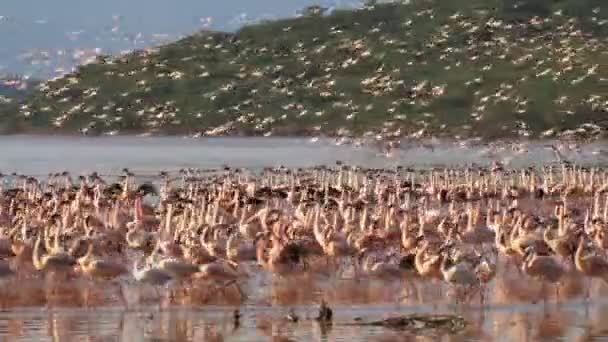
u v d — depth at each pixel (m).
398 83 115.81
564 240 36.22
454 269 31.72
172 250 36.16
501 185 63.22
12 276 34.16
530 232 38.31
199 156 101.75
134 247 38.81
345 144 100.94
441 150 98.88
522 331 28.98
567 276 34.06
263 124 111.19
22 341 27.69
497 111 107.00
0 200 50.75
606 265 33.62
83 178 60.72
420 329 28.86
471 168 71.19
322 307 30.23
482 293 32.16
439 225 41.56
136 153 105.44
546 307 31.81
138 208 44.81
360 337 28.06
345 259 38.50
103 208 50.94
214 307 31.50
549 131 89.25
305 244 35.91
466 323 29.64
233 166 89.62
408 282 34.66
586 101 101.75
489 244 40.81
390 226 40.41
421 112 111.56
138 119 124.31
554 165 79.62
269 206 50.22
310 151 105.44
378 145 92.81
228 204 50.66
